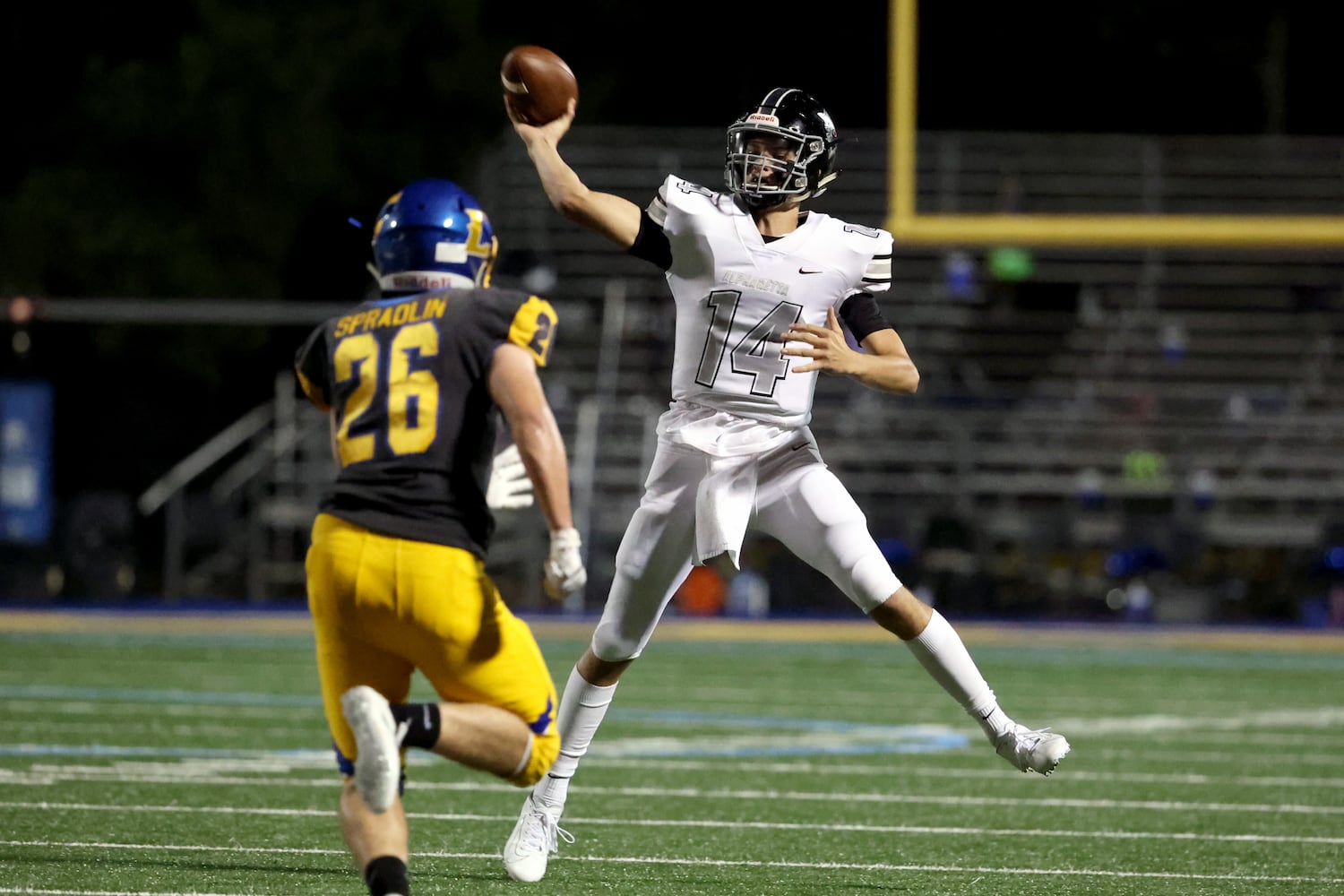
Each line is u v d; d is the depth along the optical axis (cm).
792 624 5328
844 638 5162
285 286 7838
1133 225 5244
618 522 5934
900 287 7019
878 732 3000
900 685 3888
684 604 5722
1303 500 6166
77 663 4094
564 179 1499
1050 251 7169
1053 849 1880
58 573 6041
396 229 1339
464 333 1286
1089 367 6819
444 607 1247
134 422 7656
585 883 1636
